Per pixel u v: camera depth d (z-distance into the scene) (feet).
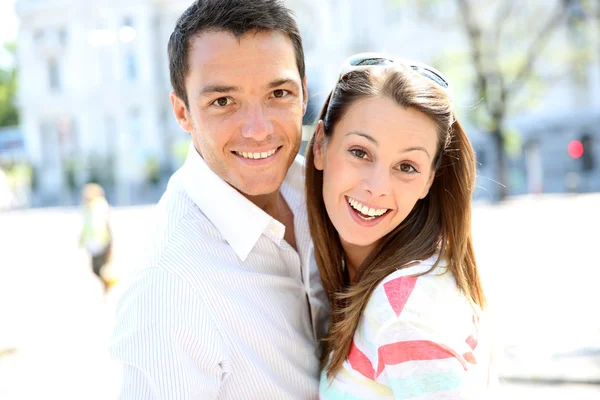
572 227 43.34
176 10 110.42
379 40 99.45
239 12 5.87
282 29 6.09
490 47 70.08
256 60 5.92
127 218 66.74
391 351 5.48
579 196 71.87
